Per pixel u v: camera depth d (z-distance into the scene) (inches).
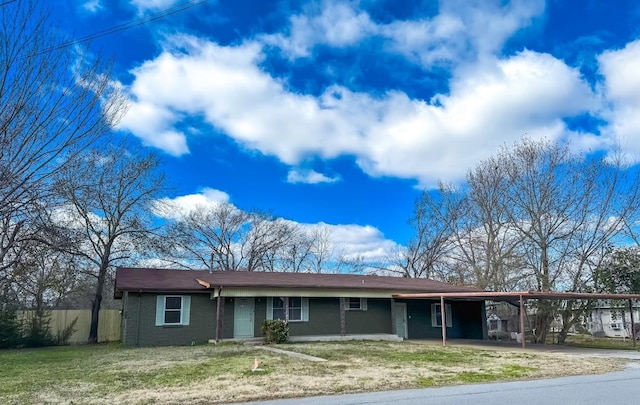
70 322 902.4
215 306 800.9
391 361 521.3
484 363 509.4
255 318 824.3
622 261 941.2
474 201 1270.9
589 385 361.1
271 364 485.4
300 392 333.1
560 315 986.7
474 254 1294.3
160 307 764.0
